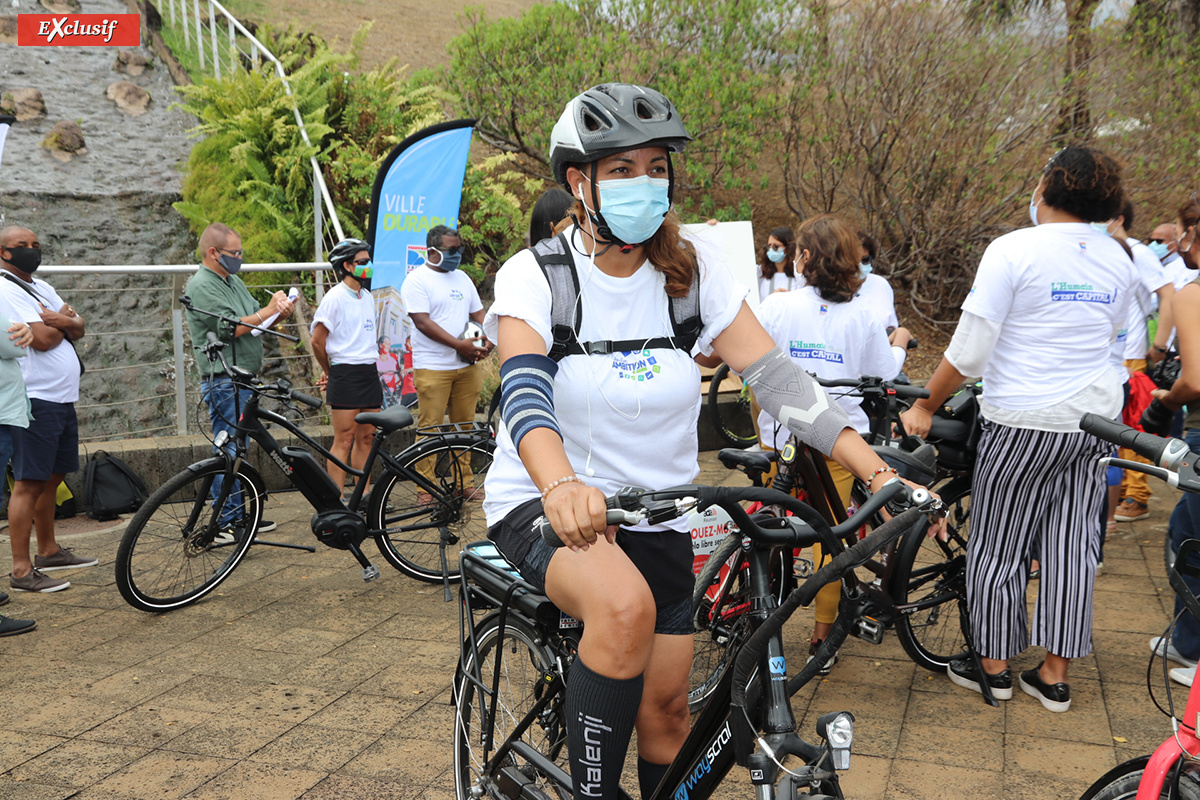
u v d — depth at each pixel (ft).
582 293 6.29
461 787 8.36
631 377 6.33
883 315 19.97
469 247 33.96
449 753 9.83
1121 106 29.89
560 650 7.17
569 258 6.32
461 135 22.86
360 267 18.93
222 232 16.89
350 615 14.03
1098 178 9.67
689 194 33.73
